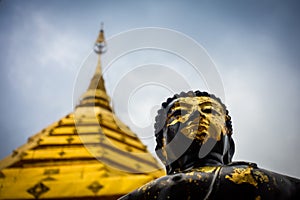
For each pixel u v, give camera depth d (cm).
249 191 280
